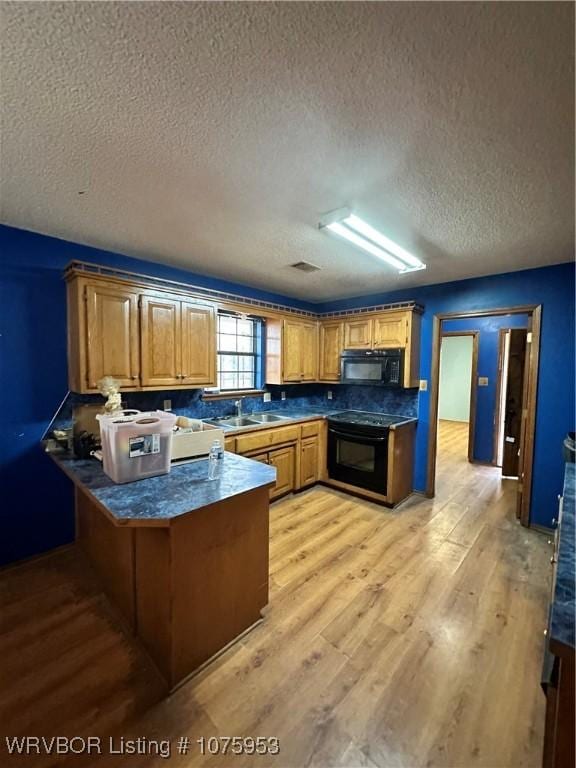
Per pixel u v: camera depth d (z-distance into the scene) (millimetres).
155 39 939
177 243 2498
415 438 3744
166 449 1835
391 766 1190
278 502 3480
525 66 1003
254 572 1811
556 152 1408
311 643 1716
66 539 2611
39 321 2395
